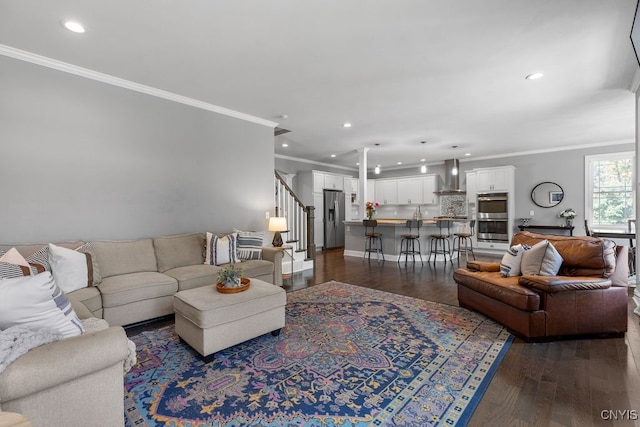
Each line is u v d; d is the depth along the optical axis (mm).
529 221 7406
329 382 2064
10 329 1282
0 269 2057
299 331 2885
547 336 2629
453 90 3736
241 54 2896
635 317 3213
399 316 3273
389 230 6898
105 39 2637
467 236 6723
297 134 5844
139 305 2959
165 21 2381
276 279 4281
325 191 8727
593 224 6648
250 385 2035
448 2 2164
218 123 4410
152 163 3758
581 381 2061
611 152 6422
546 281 2594
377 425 1662
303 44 2725
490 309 3068
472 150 7348
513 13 2279
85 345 1318
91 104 3287
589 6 2186
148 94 3711
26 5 2164
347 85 3604
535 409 1780
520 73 3281
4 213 2805
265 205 5031
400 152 7590
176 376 2145
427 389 1980
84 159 3246
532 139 6254
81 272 2709
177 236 3834
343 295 4055
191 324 2441
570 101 4098
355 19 2359
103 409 1394
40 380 1175
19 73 2865
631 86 3586
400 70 3219
